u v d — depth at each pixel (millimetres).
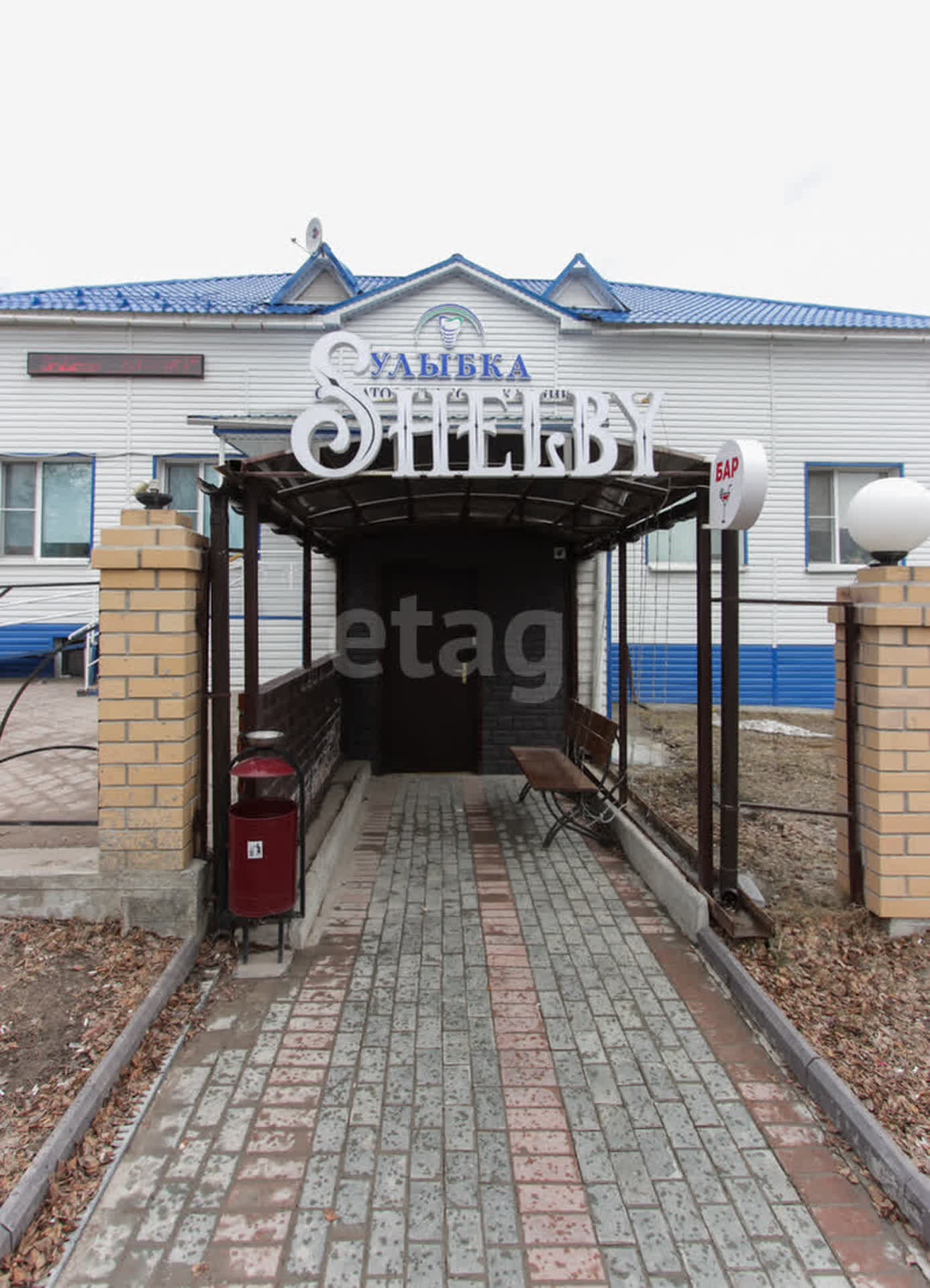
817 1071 2496
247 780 3639
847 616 3613
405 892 4238
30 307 9383
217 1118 2357
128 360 9539
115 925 3293
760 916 3381
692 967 3381
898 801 3375
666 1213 2021
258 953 3408
